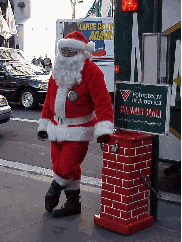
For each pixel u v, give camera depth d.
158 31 4.38
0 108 8.92
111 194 3.88
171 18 4.75
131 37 4.85
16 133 9.31
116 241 3.68
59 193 4.23
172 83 4.89
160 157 5.18
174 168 5.70
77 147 3.95
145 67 3.81
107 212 3.94
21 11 34.41
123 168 3.75
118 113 3.93
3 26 22.73
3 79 13.92
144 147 3.83
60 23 15.29
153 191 3.94
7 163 6.66
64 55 3.87
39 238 3.72
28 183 5.44
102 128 3.75
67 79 3.84
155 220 4.10
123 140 3.71
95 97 3.82
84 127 3.95
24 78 13.71
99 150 7.79
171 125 5.01
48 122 4.29
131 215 3.83
